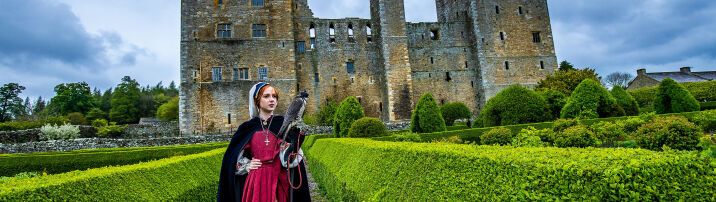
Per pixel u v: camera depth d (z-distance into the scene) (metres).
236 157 3.61
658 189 2.71
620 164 2.90
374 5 42.47
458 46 42.78
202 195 7.40
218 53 34.53
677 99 21.86
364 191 5.75
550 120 20.95
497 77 40.25
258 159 3.58
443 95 41.50
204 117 33.22
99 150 19.42
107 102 85.38
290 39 36.22
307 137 24.66
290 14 36.75
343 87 40.38
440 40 42.72
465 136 18.34
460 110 32.09
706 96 34.94
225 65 34.47
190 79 33.56
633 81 56.66
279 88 35.09
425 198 4.28
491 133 13.30
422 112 20.03
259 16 35.97
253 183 3.54
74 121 60.97
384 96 39.78
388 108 38.41
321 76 40.12
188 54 33.94
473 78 42.16
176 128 41.00
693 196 2.68
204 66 34.06
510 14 41.81
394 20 40.25
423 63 41.94
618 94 22.98
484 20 41.31
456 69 42.22
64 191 4.19
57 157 15.34
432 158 4.51
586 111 20.20
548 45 41.94
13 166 14.73
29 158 14.99
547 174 3.06
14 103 65.62
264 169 3.59
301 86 39.44
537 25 42.12
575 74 35.66
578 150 4.12
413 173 4.71
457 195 3.83
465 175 3.85
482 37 40.97
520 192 3.13
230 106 33.75
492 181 3.53
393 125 31.86
